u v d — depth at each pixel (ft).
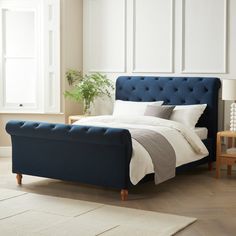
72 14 34.58
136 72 33.94
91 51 35.09
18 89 35.01
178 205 24.94
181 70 32.78
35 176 28.89
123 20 34.01
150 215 23.44
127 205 24.86
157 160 26.53
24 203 24.88
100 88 34.94
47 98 34.55
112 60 34.53
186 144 28.96
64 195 26.25
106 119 30.45
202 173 31.09
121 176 25.46
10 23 34.71
